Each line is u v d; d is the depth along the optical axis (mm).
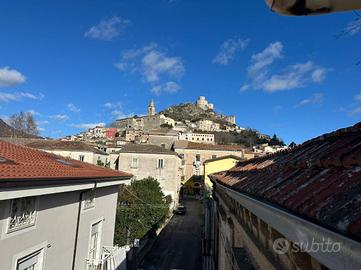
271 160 5859
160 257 19453
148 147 39750
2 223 6176
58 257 8570
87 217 10758
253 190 3645
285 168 3852
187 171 50656
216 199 12281
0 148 9008
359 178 1937
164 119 116812
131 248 16359
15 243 6582
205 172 33156
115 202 14445
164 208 26828
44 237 7785
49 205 8055
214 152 51281
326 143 3688
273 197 2656
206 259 16781
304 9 1585
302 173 3020
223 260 8836
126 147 39500
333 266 1436
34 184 6719
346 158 2338
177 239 24141
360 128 3133
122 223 19094
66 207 9055
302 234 1870
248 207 3729
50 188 7559
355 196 1687
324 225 1609
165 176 37781
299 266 2305
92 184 10367
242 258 4777
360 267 1219
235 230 6355
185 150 51438
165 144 63125
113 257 12398
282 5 1581
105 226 12859
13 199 6484
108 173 13258
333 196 1874
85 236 10586
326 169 2650
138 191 25109
